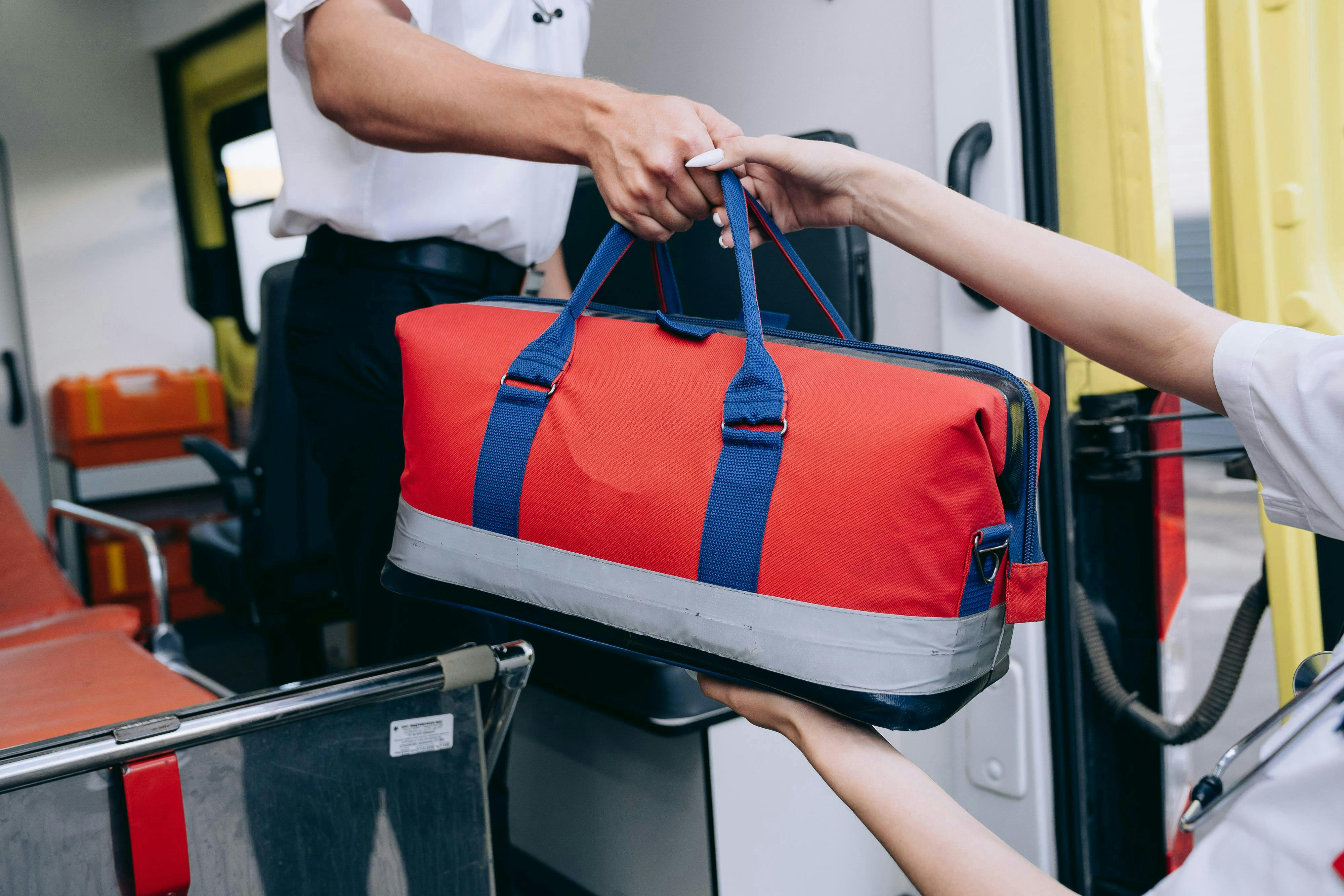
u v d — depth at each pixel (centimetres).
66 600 186
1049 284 65
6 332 377
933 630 60
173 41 385
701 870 130
